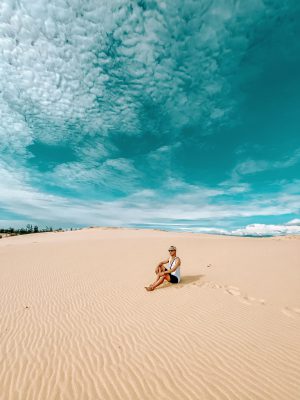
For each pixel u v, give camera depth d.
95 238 38.41
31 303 7.68
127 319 6.17
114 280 10.35
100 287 9.33
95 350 4.76
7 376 4.07
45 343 5.11
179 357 4.38
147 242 27.83
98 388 3.70
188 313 6.31
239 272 10.57
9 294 8.68
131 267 13.19
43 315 6.67
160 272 8.78
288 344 4.60
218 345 4.68
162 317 6.17
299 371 3.83
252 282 8.86
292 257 13.84
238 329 5.29
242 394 3.42
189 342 4.86
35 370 4.20
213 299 7.23
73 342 5.11
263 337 4.90
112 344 4.96
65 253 19.67
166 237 36.56
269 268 11.06
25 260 16.45
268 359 4.17
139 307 6.98
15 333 5.62
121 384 3.76
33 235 58.31
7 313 6.86
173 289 8.47
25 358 4.57
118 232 55.91
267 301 6.92
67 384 3.82
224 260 13.78
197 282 9.19
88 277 11.06
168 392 3.54
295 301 6.77
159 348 4.71
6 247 28.12
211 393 3.48
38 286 9.70
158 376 3.90
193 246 22.58
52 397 3.56
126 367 4.17
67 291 8.92
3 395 3.63
